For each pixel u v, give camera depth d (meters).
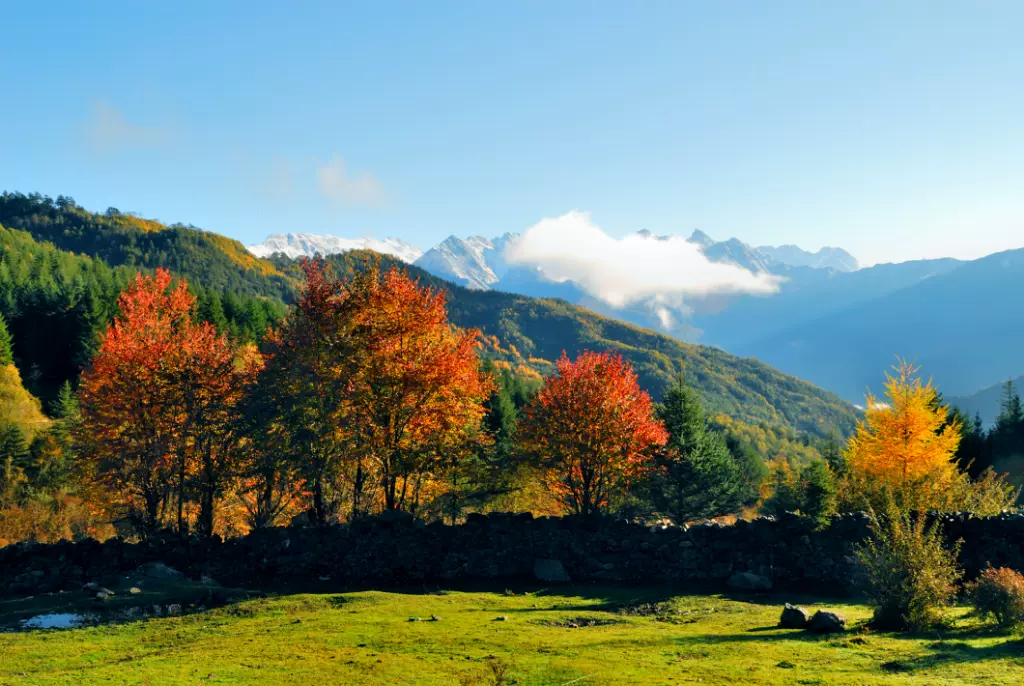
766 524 23.28
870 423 35.62
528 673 11.55
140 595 19.94
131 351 31.48
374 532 24.75
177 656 13.48
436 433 28.38
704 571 23.30
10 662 13.38
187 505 34.72
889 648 12.50
